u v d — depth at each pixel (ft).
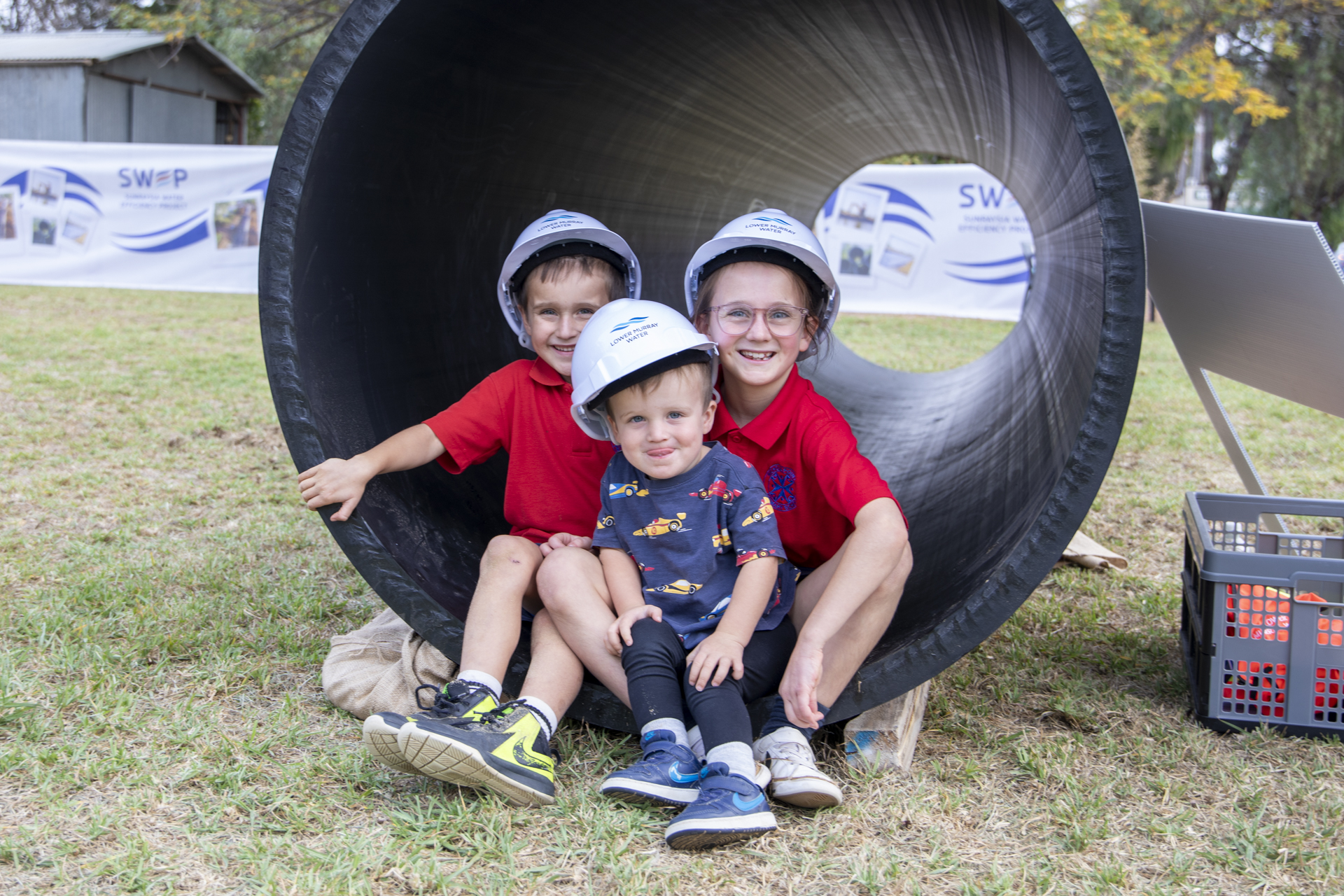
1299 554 9.73
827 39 12.15
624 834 6.61
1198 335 10.80
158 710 8.11
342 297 8.52
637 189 15.10
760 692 7.51
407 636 9.14
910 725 7.90
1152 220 9.51
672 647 7.27
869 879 6.13
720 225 19.07
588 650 7.50
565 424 8.77
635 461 7.38
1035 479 8.25
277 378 7.75
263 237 7.68
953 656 7.08
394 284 9.52
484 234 11.46
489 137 10.62
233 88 77.87
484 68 9.62
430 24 8.18
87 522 13.46
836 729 8.21
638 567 7.72
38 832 6.32
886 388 22.20
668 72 12.78
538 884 6.09
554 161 12.44
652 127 14.15
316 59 7.54
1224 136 76.84
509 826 6.64
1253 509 9.83
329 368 8.21
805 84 15.08
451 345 10.63
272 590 11.04
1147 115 55.42
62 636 9.50
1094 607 11.33
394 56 8.04
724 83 14.07
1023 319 23.29
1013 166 16.10
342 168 8.14
